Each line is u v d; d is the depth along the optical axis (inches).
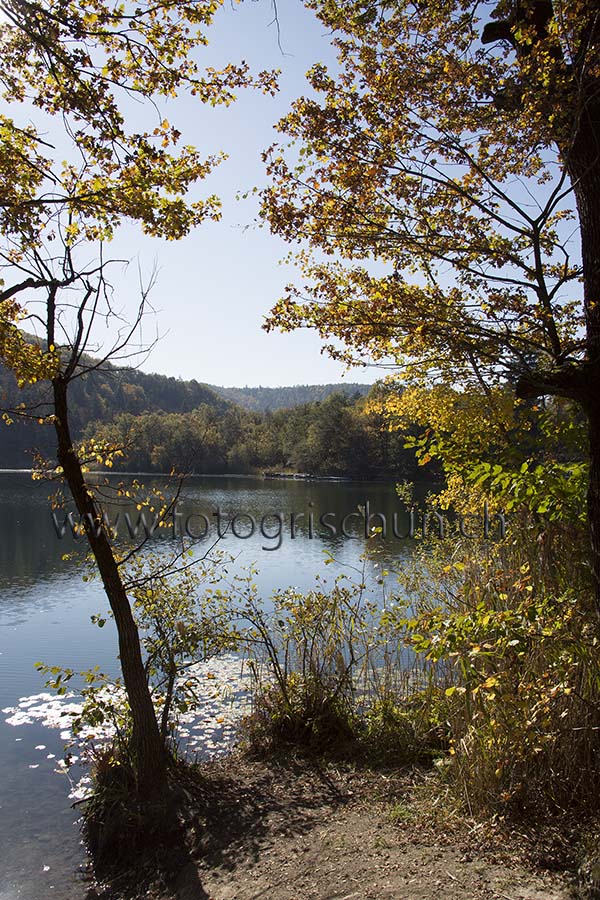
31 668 403.9
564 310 199.5
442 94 178.2
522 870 131.0
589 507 154.3
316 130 179.0
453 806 169.5
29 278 187.6
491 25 170.9
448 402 230.5
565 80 147.3
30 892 182.4
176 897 165.5
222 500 1628.9
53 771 266.1
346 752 236.2
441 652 156.9
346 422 2982.3
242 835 185.3
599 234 155.8
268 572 660.1
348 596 263.4
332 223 187.6
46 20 144.0
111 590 204.4
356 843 164.2
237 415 4402.1
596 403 150.1
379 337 193.5
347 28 184.9
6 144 163.5
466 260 194.2
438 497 304.2
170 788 208.4
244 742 261.4
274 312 193.3
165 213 175.6
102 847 197.2
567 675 143.6
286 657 263.3
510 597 185.6
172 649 234.4
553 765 152.5
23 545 956.6
